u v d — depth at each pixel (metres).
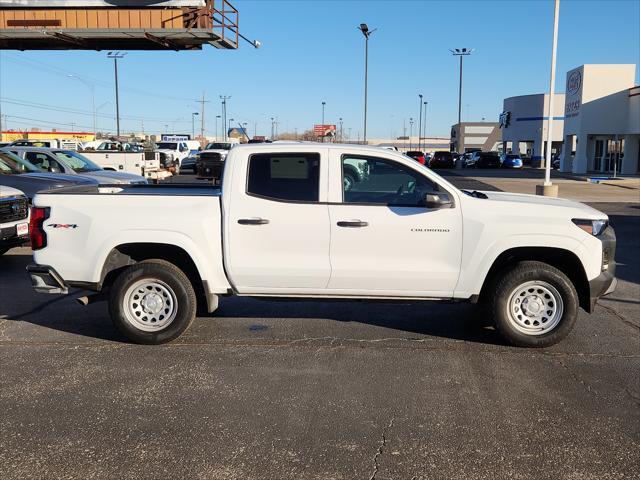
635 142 36.94
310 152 5.77
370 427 4.21
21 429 4.18
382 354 5.70
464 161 58.94
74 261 5.81
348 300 5.95
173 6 19.05
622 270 9.78
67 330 6.44
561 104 60.94
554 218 5.67
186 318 5.86
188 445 3.96
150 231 5.74
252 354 5.68
